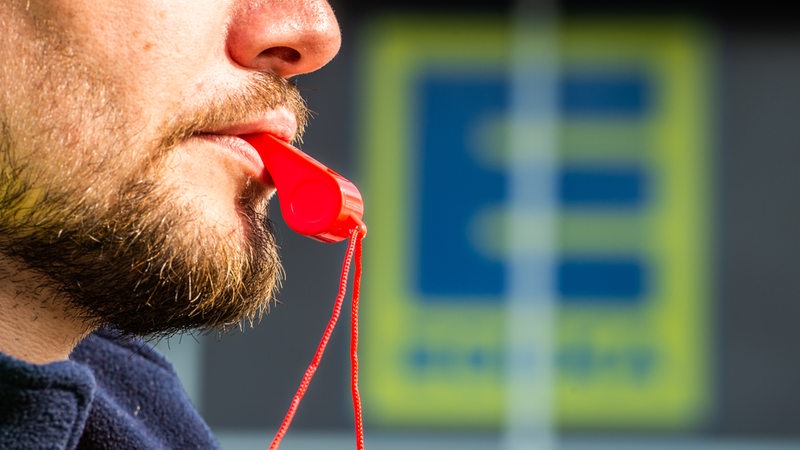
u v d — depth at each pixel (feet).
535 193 38.52
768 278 38.06
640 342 38.01
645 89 38.60
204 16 4.66
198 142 4.68
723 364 37.83
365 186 38.65
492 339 38.11
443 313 38.17
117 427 5.54
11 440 4.20
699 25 38.47
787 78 38.34
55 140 4.42
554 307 38.09
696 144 38.34
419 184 38.65
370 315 38.01
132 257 4.48
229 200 4.76
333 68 38.70
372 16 38.78
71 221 4.42
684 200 38.34
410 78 38.81
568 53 38.75
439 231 38.50
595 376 38.11
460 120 38.78
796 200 38.22
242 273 4.75
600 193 38.40
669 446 37.42
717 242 38.27
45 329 4.72
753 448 37.60
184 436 6.07
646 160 38.50
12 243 4.48
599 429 37.86
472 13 38.83
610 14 38.68
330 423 37.88
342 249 38.11
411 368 37.91
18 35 4.44
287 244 38.06
